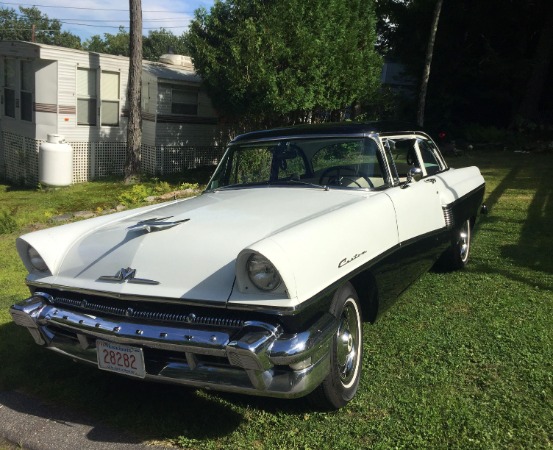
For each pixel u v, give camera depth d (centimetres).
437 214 458
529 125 1914
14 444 300
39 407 333
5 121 1581
